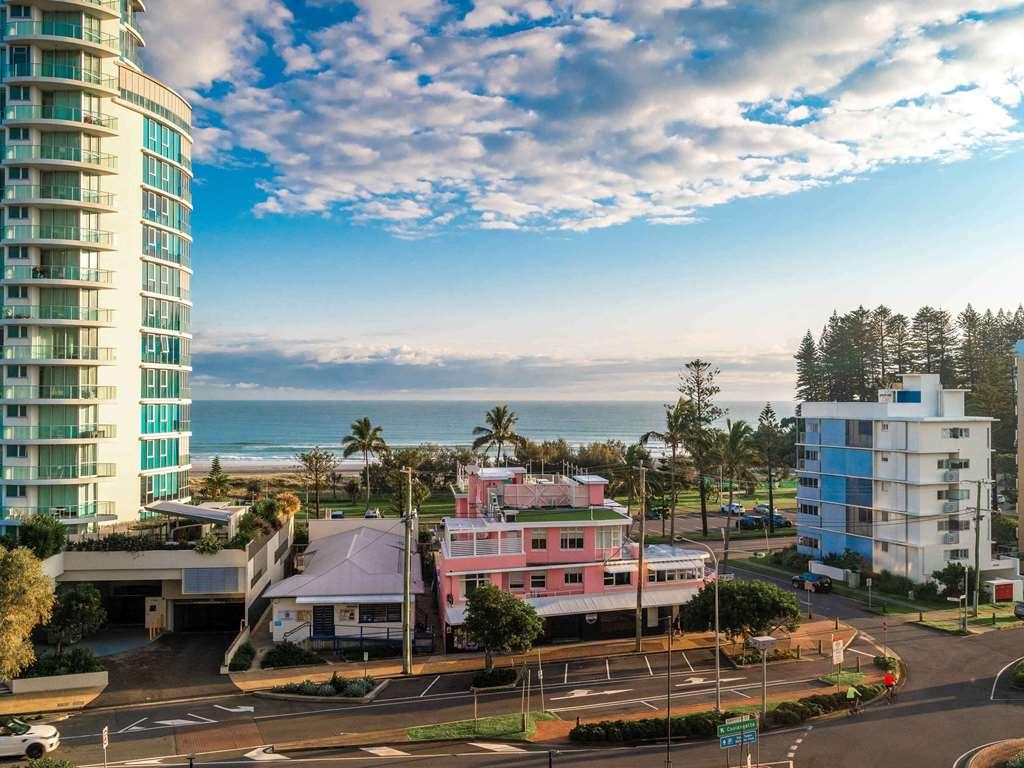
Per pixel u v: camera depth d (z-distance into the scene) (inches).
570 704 1628.9
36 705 1640.0
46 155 2368.4
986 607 2481.5
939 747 1384.1
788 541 3627.0
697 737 1446.9
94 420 2436.0
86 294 2432.3
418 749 1396.4
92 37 2421.3
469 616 1808.6
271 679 1808.6
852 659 1926.7
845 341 5241.1
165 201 2768.2
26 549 1685.5
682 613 1977.1
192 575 2078.0
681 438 3535.9
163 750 1392.7
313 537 2999.5
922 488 2655.0
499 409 3919.8
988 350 4815.5
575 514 2241.6
